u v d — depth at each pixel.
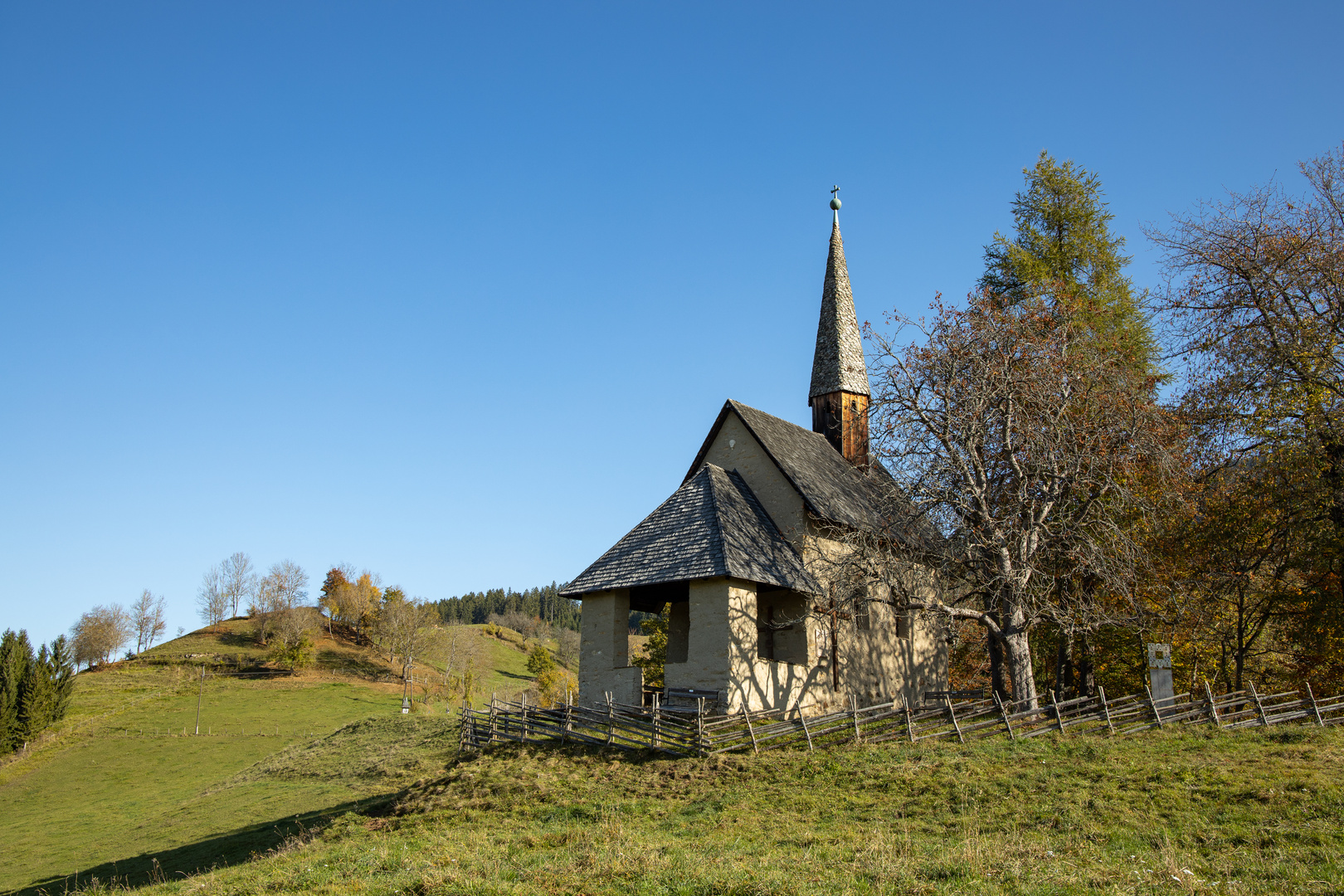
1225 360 26.11
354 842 19.00
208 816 33.72
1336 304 24.88
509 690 91.31
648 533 27.42
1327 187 25.73
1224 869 11.93
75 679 86.88
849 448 35.22
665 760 21.20
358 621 109.62
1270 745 18.06
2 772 57.22
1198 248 26.94
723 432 31.02
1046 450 23.75
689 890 12.14
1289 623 28.42
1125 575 23.94
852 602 24.83
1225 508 26.92
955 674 40.94
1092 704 22.50
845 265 38.25
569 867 13.80
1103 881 11.55
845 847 14.26
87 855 31.47
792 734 22.11
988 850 13.27
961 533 24.16
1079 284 33.91
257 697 79.88
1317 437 24.89
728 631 24.02
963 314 25.95
